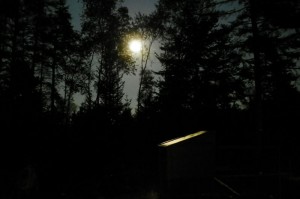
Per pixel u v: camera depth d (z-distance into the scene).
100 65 46.97
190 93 32.47
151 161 26.67
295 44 22.88
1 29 31.39
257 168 18.97
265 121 28.86
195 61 32.47
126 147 26.09
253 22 23.00
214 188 16.89
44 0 35.59
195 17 32.81
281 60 24.16
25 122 23.47
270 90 26.23
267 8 22.05
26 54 33.97
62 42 41.66
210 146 17.81
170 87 32.78
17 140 22.23
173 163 17.28
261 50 23.28
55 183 20.03
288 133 27.47
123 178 21.52
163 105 32.25
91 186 20.27
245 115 31.98
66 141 23.02
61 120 26.03
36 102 25.66
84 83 46.28
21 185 16.48
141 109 32.62
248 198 16.22
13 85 25.78
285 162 20.67
